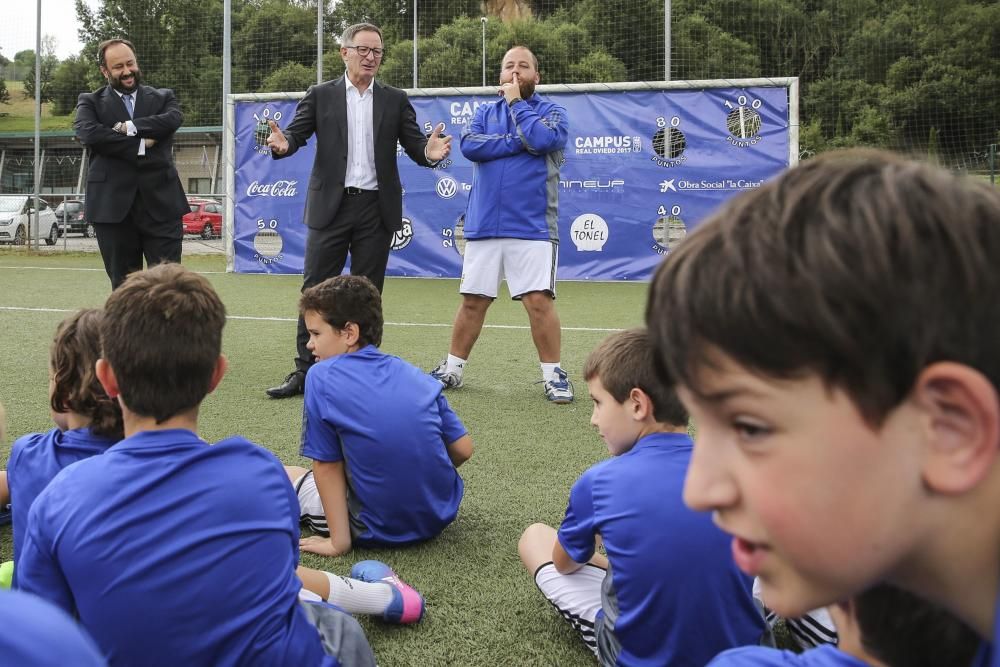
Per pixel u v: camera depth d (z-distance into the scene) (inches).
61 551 50.1
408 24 1418.6
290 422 143.9
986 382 13.2
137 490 50.4
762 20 1151.6
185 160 1067.9
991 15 1117.7
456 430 95.1
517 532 94.1
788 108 377.7
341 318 96.0
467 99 398.3
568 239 396.5
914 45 1149.1
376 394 87.7
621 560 59.4
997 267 13.8
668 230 390.3
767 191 15.3
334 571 83.6
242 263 427.5
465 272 170.7
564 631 71.2
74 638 15.8
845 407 13.8
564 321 275.6
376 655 66.9
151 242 208.2
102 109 201.2
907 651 20.5
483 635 70.5
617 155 390.0
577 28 1196.5
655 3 1091.3
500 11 1429.6
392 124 177.2
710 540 57.3
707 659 58.1
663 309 15.8
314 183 176.1
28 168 1129.4
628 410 67.0
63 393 66.1
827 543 14.7
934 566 15.8
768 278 13.9
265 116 418.3
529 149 164.1
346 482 89.8
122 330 53.3
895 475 14.1
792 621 64.7
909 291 13.3
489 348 224.5
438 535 93.0
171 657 49.7
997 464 14.4
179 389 54.0
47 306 300.0
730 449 15.5
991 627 16.4
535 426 143.3
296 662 52.7
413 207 406.0
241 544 51.5
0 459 122.0
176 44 1071.0
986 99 1099.9
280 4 1081.4
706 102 382.6
